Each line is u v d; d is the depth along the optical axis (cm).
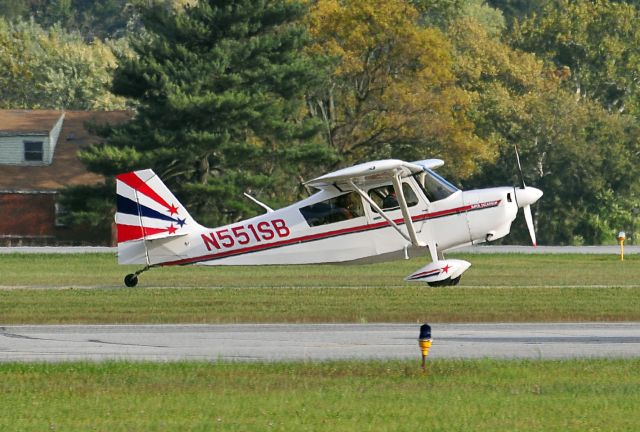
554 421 4328
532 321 7669
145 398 4756
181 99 19175
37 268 13262
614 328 7269
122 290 9900
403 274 12294
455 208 10312
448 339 6706
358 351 6181
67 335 6962
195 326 7431
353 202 10325
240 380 5150
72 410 4534
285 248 10381
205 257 10419
